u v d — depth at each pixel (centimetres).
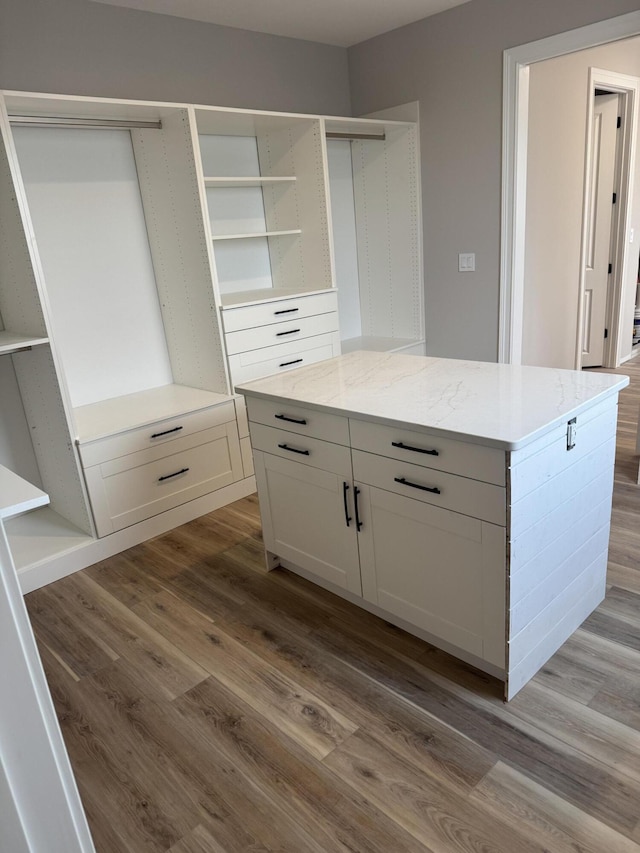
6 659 88
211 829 148
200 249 299
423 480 176
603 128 484
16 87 268
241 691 192
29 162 284
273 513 244
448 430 161
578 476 184
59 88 281
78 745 176
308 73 382
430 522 179
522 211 354
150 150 305
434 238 391
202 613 235
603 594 220
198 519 315
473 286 381
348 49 402
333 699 186
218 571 264
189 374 340
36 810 95
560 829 140
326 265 357
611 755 158
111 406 313
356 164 416
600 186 498
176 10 306
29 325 258
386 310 434
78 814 102
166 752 171
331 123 351
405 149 386
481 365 230
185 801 156
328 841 142
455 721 173
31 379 276
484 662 187
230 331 312
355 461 197
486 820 144
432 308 408
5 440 297
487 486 159
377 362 253
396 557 196
